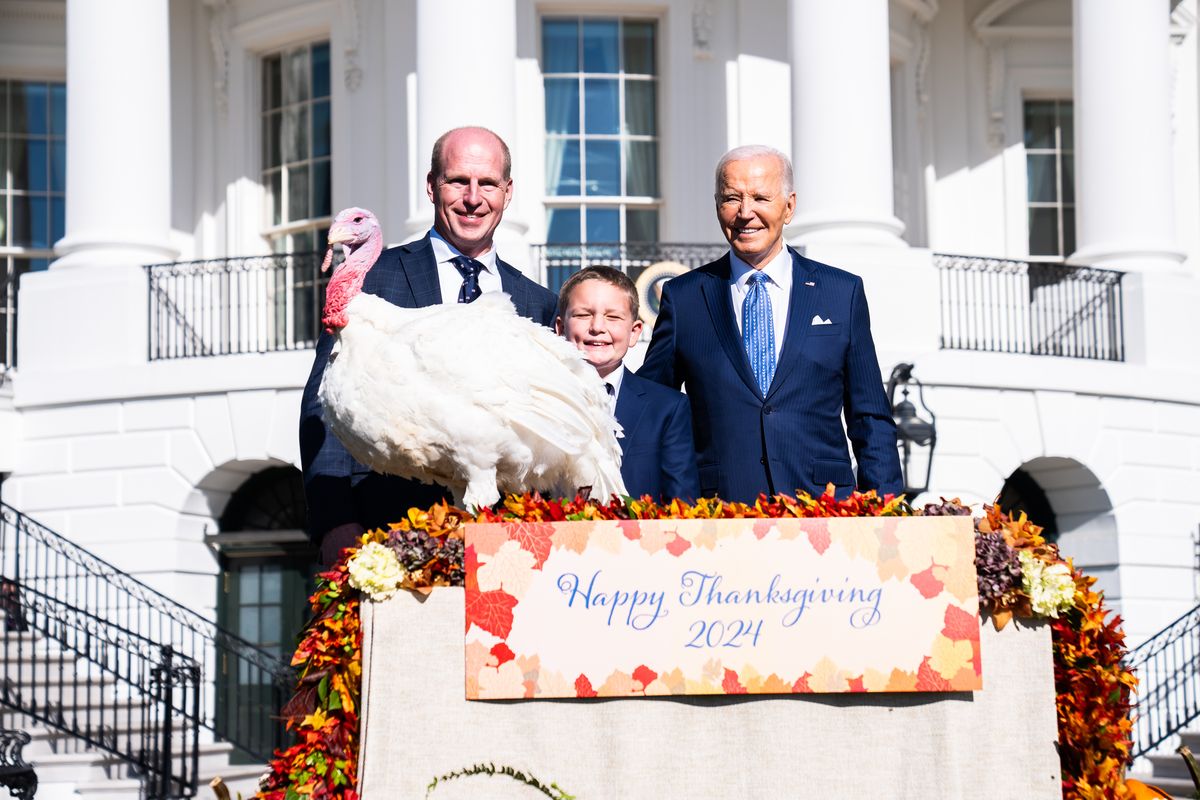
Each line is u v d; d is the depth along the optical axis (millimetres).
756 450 6340
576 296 6320
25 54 23531
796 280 6535
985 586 4562
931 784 4496
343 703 4586
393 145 21062
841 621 4508
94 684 16703
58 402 19875
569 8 21656
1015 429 19547
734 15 21703
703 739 4512
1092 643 4691
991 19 23859
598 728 4488
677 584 4500
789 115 21578
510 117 18719
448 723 4484
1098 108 21047
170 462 19469
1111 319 20688
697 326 6566
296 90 22453
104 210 20062
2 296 23188
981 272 20625
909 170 23219
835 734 4516
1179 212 23781
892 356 18797
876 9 18984
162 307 20000
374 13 21469
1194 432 20750
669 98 21594
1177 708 18516
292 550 19875
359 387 5371
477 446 5348
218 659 19625
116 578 19406
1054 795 4551
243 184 22594
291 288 22156
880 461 6355
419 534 4539
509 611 4477
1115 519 20297
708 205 21500
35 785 13633
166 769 15117
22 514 17828
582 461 5605
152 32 20219
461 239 6207
